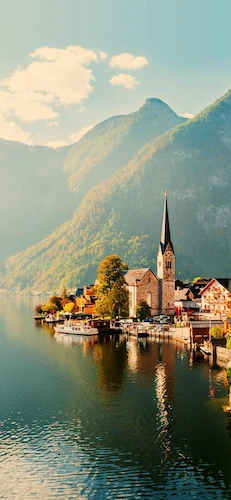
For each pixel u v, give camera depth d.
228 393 79.25
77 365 102.06
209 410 70.69
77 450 57.28
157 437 60.94
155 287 189.50
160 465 53.50
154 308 188.88
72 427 64.38
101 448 57.66
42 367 100.25
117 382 87.06
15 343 135.00
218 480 50.31
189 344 128.88
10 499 47.16
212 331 119.69
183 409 71.25
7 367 100.38
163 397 77.38
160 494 47.91
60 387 83.88
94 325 159.00
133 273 196.25
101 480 50.38
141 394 79.12
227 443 58.97
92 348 125.06
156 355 113.88
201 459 54.72
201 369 97.56
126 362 105.12
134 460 54.69
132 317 181.50
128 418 67.56
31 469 52.78
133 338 145.38
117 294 170.75
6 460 54.81
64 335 154.12
